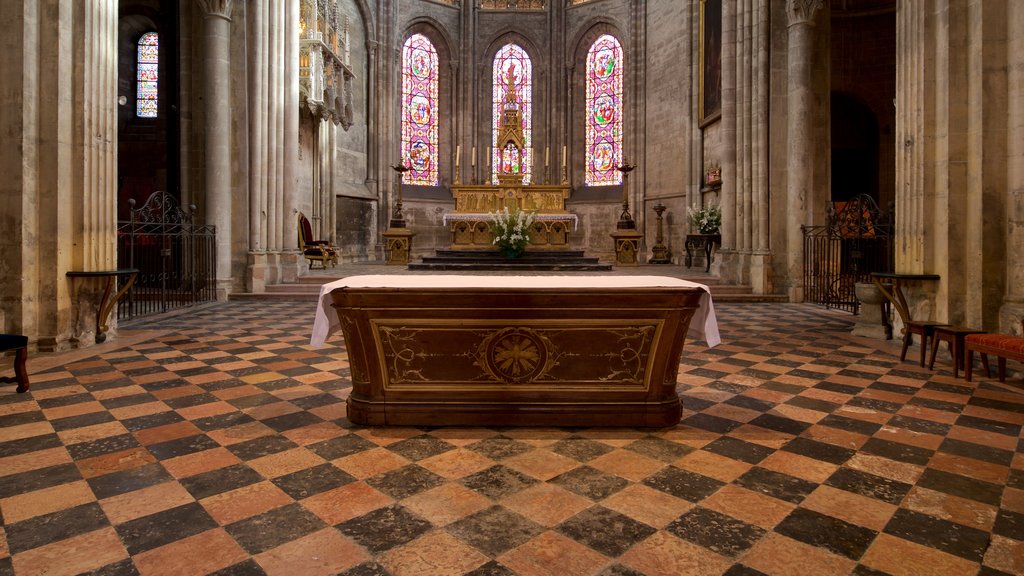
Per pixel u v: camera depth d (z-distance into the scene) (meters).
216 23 13.03
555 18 25.56
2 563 2.70
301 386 5.82
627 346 4.59
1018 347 5.43
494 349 4.59
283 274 14.20
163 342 8.09
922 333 6.71
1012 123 6.83
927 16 7.52
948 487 3.57
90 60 7.70
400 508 3.27
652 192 23.19
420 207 24.91
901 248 8.01
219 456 4.00
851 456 4.05
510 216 16.27
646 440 4.36
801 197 13.21
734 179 14.23
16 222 7.07
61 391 5.57
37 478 3.63
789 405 5.26
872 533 3.02
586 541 2.93
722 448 4.20
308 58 16.19
